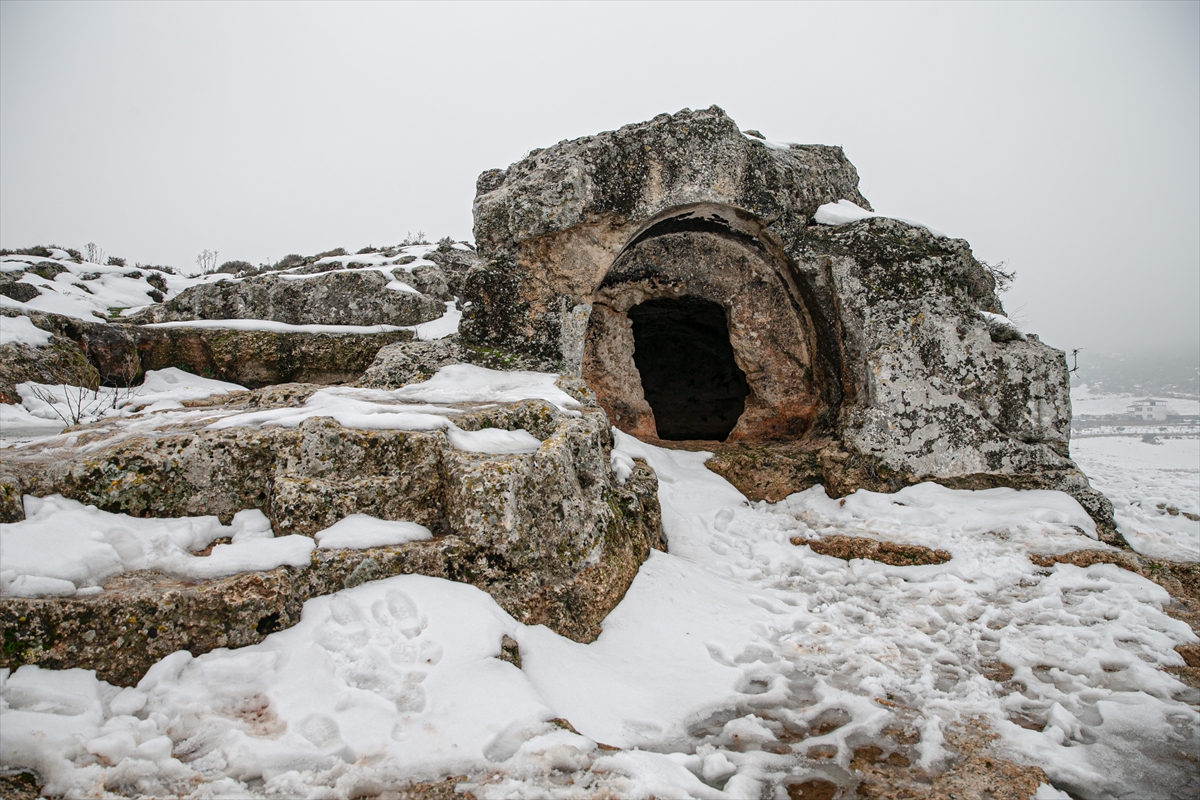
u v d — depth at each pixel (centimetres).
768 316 791
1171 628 451
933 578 532
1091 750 328
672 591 476
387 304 948
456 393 569
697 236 781
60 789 240
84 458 372
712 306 874
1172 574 539
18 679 275
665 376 1209
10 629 281
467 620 345
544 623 393
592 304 746
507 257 682
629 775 275
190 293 953
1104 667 408
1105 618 467
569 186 650
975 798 287
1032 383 681
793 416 802
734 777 289
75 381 781
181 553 342
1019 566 532
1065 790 302
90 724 265
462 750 278
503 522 389
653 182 674
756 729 332
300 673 305
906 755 320
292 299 948
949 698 370
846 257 702
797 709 356
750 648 421
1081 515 603
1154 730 344
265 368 864
